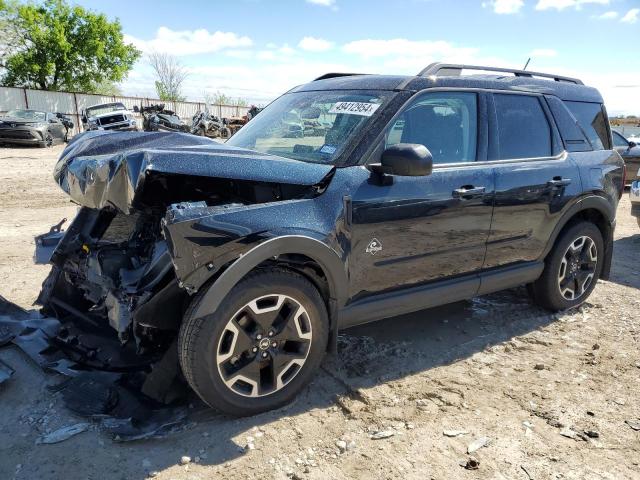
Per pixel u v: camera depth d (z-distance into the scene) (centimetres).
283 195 309
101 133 364
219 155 282
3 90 3100
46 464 252
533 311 464
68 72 3938
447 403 316
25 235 684
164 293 269
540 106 426
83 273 347
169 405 297
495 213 377
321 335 309
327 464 261
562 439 284
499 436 285
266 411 298
